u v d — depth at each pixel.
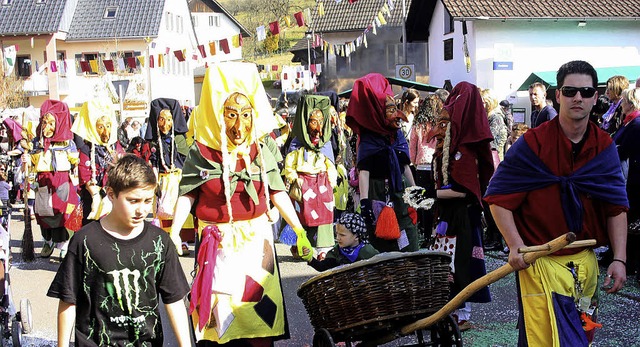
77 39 37.66
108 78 33.03
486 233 9.65
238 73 5.07
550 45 22.17
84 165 9.62
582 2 22.27
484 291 6.02
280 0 46.25
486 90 9.59
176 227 4.98
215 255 4.92
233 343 4.94
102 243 3.80
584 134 4.09
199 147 5.01
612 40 22.41
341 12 36.00
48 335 6.61
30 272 9.41
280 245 10.86
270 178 5.19
